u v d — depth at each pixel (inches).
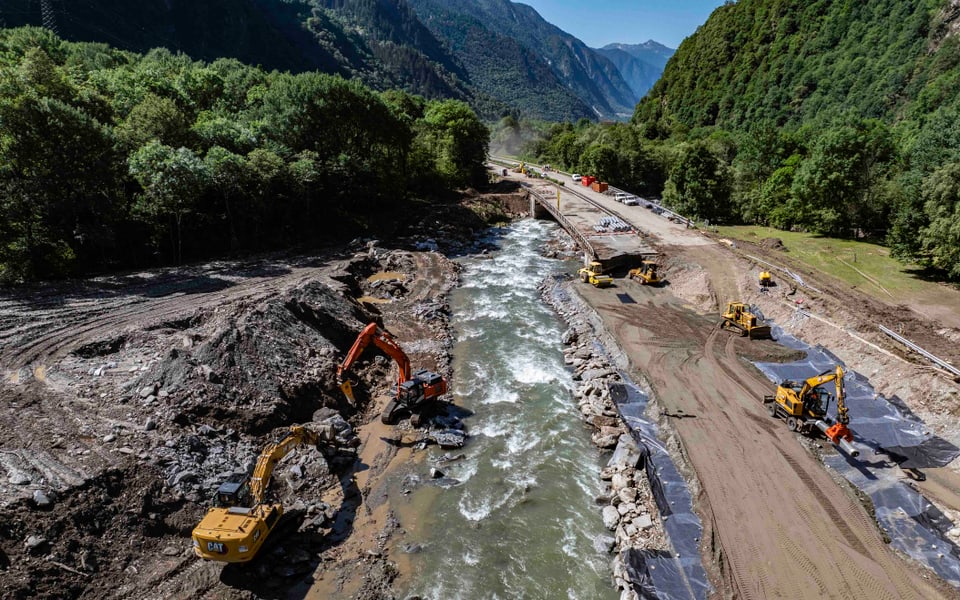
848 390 1476.4
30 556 812.0
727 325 1947.6
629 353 1763.0
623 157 5032.0
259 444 1202.6
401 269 2630.4
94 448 1025.5
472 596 919.0
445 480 1216.2
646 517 1074.7
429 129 4677.7
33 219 1899.6
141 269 2174.0
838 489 1115.9
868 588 889.5
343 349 1721.2
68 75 3002.0
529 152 7160.4
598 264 2475.4
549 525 1087.6
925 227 2059.5
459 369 1736.0
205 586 883.4
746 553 964.6
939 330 1651.1
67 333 1455.5
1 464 942.4
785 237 2817.4
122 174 2192.4
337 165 3016.7
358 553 1002.7
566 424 1443.2
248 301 1691.7
